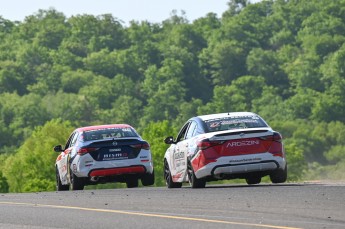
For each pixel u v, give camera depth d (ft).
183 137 145.79
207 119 141.28
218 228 83.46
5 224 94.89
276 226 83.15
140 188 149.59
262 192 115.75
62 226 90.89
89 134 165.78
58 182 177.78
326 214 91.04
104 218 95.61
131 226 87.97
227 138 135.13
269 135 136.15
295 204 99.96
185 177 142.51
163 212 99.14
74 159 163.43
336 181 161.68
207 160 135.13
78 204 114.01
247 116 141.28
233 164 134.82
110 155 162.20
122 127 168.66
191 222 88.79
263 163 135.23
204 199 111.14
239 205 102.12
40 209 109.19
